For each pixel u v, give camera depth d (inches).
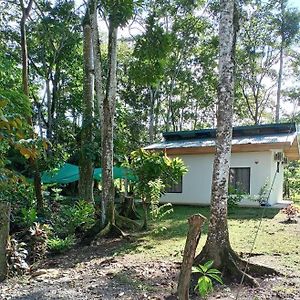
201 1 834.2
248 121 1227.9
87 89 517.0
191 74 1003.9
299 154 729.0
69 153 706.2
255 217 483.5
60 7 729.0
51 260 287.9
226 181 227.1
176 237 355.9
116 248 322.3
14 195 381.7
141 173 406.0
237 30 232.5
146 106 1070.4
